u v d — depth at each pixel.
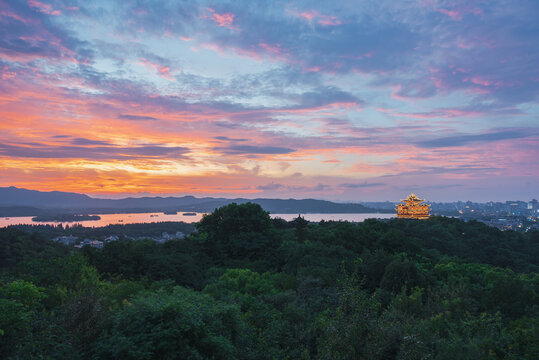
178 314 8.70
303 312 13.78
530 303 17.66
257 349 10.45
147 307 8.83
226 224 34.94
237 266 30.03
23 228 108.31
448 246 46.94
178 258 27.30
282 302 16.08
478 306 18.03
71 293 11.33
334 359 7.85
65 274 15.19
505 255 49.97
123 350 7.81
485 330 10.66
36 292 9.93
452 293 16.06
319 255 30.50
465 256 45.09
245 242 32.94
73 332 8.65
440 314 12.36
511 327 12.72
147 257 25.41
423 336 9.69
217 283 21.06
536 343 10.16
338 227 41.94
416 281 21.97
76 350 8.04
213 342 8.71
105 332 8.53
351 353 7.95
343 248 32.81
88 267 17.02
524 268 46.50
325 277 21.05
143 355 7.65
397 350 8.36
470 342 9.26
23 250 37.28
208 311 9.50
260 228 35.47
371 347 7.98
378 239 37.78
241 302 15.06
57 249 44.00
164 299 9.41
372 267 25.34
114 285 15.30
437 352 9.37
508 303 17.72
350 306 8.74
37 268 15.41
